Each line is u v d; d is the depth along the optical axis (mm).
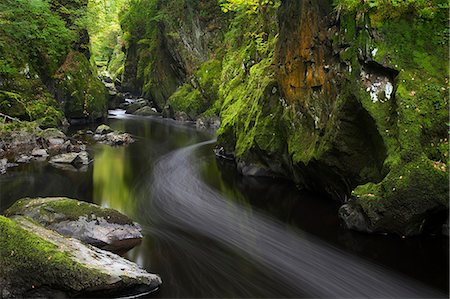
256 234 7254
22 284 4625
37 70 19828
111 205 8875
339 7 7598
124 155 14594
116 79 41000
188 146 16531
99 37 46375
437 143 6328
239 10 19781
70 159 12859
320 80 8469
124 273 4977
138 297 5027
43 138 14648
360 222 6812
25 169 11945
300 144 9234
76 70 22406
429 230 6586
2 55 17516
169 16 27641
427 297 5121
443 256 6098
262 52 15172
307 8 8750
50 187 10219
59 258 4715
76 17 24531
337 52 7699
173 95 26391
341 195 8492
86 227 6531
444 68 6629
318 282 5551
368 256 6246
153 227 7531
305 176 9391
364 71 7051
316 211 8328
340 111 7457
